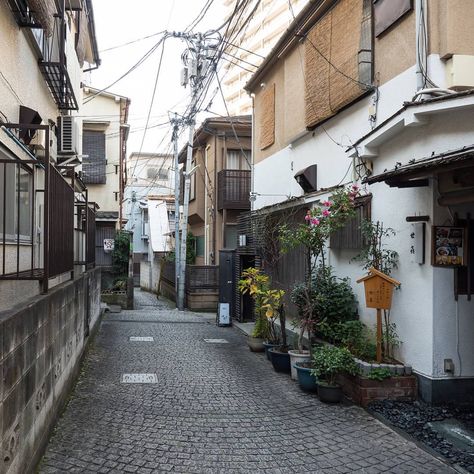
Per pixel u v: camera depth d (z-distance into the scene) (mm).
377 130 6305
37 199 7070
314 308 7398
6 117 5727
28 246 6297
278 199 11984
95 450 4391
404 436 4859
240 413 5633
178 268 19656
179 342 10648
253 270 9250
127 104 20172
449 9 5574
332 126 8789
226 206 18641
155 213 31109
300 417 5496
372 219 7078
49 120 8664
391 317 6473
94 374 7352
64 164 9438
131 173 39625
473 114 5102
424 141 5691
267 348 8750
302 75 9922
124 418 5324
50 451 4301
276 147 12242
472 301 5656
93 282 10477
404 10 6211
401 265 6262
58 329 5086
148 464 4145
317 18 9031
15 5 5734
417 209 5918
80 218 9242
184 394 6391
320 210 7199
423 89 5531
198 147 22094
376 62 7074
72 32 10711
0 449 2812
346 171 8133
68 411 5469
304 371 6512
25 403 3490
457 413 5359
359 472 4105
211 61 12758
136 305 20766
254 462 4277
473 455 4352
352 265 7781
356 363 6047
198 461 4258
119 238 19750
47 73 7715
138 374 7441
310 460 4336
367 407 5680
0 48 5422
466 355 5633
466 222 5645
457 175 5102
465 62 5566
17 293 5379
